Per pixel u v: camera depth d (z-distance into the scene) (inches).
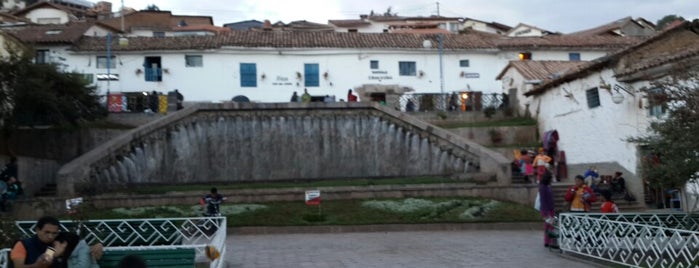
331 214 817.5
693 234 397.4
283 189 906.7
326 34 1748.3
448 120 1333.7
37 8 2327.8
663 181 465.7
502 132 1243.8
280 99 1611.7
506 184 949.8
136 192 900.0
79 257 295.3
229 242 676.7
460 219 802.2
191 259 346.9
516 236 711.1
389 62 1653.5
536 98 1268.5
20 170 901.2
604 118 996.6
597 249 492.7
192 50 1587.1
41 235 292.8
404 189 904.3
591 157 1037.8
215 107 1138.7
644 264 445.1
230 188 921.5
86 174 918.4
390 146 1144.8
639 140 494.6
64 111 1009.5
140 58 1584.6
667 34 913.5
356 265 498.0
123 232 460.4
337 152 1148.5
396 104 1360.7
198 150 1107.9
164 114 1229.1
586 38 1803.6
